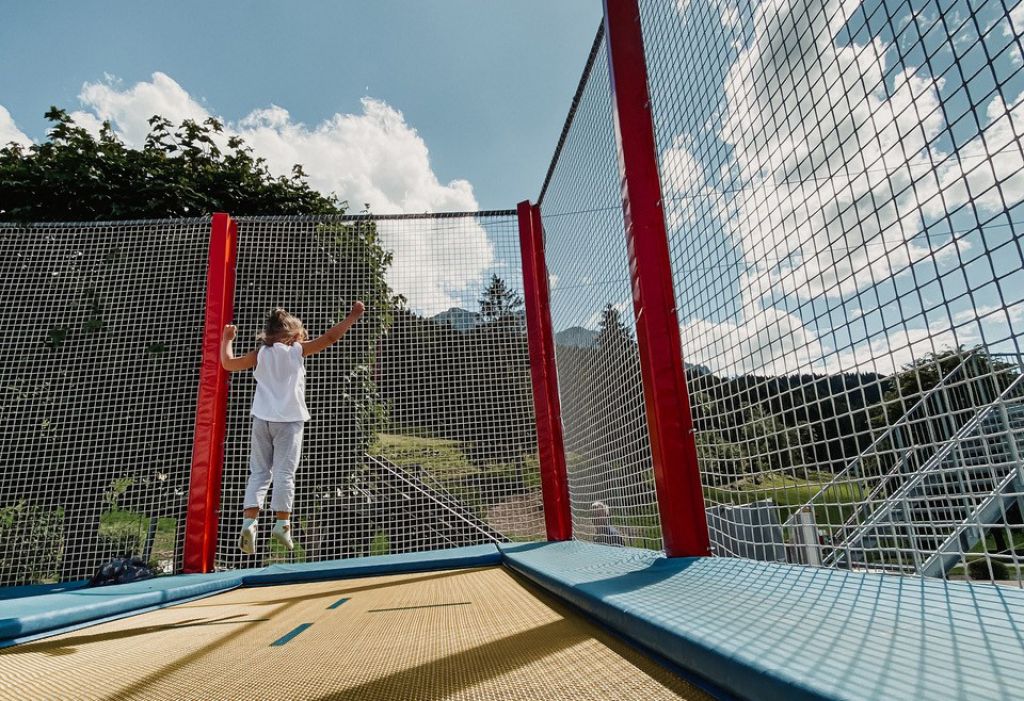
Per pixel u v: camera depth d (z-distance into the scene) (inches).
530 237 214.8
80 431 193.0
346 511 192.7
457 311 210.7
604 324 147.1
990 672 30.1
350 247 216.4
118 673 58.8
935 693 27.2
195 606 116.4
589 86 152.9
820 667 32.7
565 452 190.2
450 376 204.5
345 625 81.3
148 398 197.8
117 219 244.7
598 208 148.3
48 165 240.1
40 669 61.9
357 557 187.2
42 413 193.2
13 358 196.1
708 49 98.1
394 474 196.2
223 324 201.0
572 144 172.1
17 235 207.2
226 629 84.4
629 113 123.4
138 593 113.5
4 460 188.1
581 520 174.9
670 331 112.3
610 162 136.2
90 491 189.0
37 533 184.1
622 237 128.2
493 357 206.4
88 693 51.3
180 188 249.4
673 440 107.1
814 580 64.8
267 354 133.5
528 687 44.8
